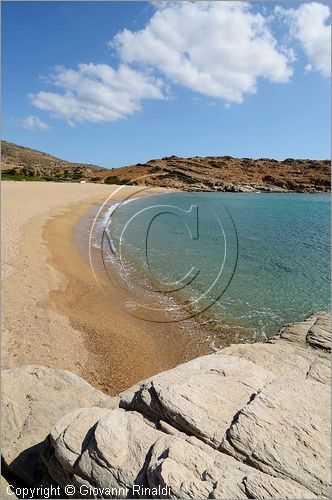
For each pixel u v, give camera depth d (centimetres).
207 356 523
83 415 417
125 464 354
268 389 426
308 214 4384
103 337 959
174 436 375
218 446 360
